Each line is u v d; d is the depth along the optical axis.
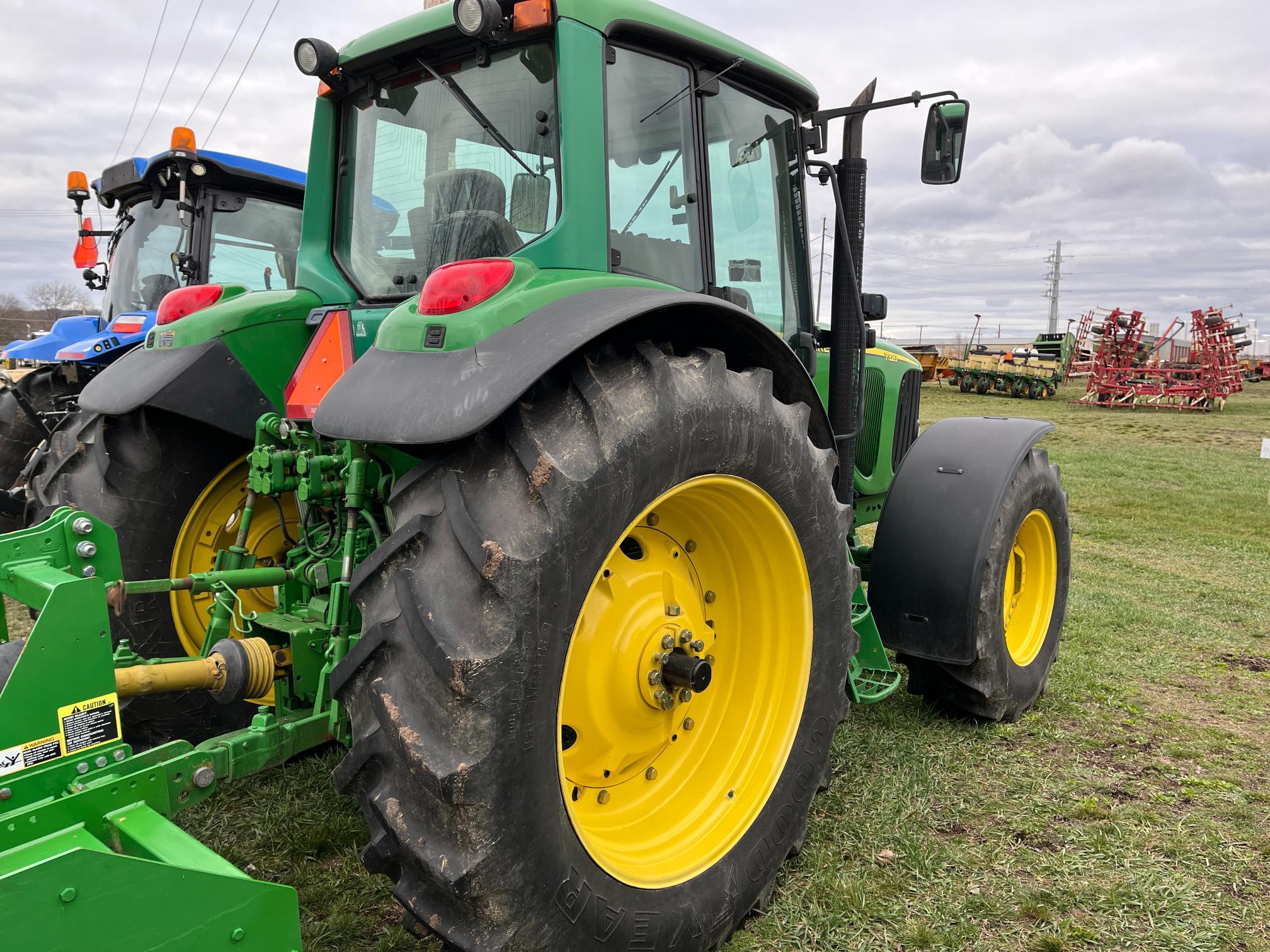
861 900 2.33
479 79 2.40
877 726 3.44
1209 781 3.03
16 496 3.96
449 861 1.61
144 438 2.96
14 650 1.86
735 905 2.18
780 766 2.37
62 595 1.59
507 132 2.34
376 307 2.64
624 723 2.17
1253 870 2.50
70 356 6.47
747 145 2.90
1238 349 25.41
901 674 4.06
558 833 1.76
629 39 2.40
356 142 2.76
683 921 2.03
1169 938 2.20
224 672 2.09
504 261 1.99
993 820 2.77
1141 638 4.73
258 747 1.92
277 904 1.50
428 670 1.65
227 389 2.88
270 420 2.74
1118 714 3.65
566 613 1.72
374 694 1.67
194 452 3.04
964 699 3.44
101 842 1.56
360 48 2.56
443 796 1.59
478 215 2.41
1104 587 5.92
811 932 2.23
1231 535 7.94
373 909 2.25
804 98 3.11
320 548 2.68
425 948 2.08
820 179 3.25
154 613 3.00
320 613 2.59
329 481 2.52
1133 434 18.45
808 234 3.21
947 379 32.19
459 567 1.68
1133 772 3.11
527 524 1.68
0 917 1.21
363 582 1.75
